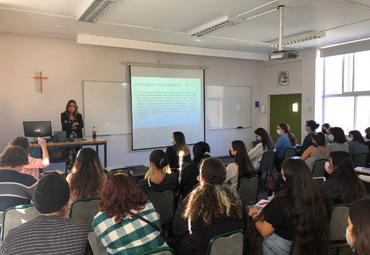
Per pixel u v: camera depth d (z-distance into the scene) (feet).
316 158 11.95
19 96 16.93
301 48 22.40
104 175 7.33
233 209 5.10
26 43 16.94
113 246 4.67
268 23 15.33
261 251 5.93
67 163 15.98
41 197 3.93
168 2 11.89
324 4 12.38
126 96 20.31
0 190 6.33
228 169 9.14
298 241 5.35
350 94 20.54
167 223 8.14
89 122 18.99
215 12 13.29
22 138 9.48
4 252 3.68
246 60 25.93
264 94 26.81
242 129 26.27
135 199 4.79
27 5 12.01
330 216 6.05
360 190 6.59
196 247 4.99
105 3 11.46
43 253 3.76
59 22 14.40
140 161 21.11
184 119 22.70
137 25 15.30
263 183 16.05
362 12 13.50
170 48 20.10
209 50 21.84
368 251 3.10
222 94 24.75
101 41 17.47
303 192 5.28
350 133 14.44
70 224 4.03
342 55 20.88
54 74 17.81
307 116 22.71
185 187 9.20
